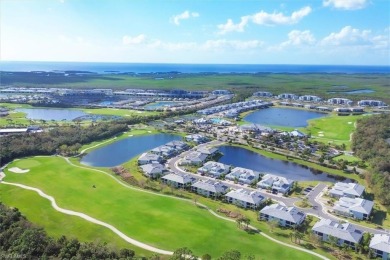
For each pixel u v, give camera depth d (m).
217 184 187.62
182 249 116.19
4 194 175.12
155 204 167.25
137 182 196.75
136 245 130.25
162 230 141.75
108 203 166.88
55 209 159.25
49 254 112.81
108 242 131.38
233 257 112.19
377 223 155.12
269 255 125.44
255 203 167.62
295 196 182.88
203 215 156.88
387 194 173.12
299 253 128.12
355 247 133.12
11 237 117.56
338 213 163.25
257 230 145.50
